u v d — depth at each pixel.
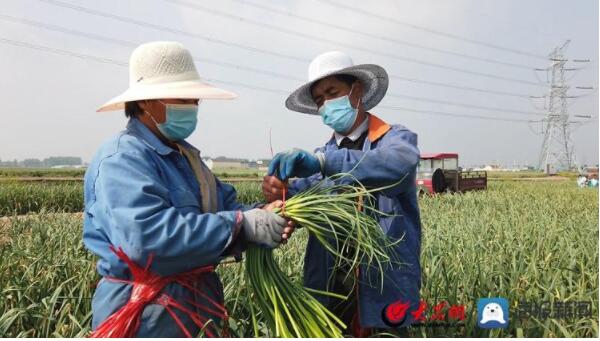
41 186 17.70
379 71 2.91
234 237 2.25
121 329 2.11
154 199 2.05
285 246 5.52
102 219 2.11
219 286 2.52
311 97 3.28
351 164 2.62
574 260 4.67
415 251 2.85
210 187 2.49
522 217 9.45
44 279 4.05
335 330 2.52
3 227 9.12
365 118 3.05
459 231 7.05
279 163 2.61
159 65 2.29
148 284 2.15
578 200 16.11
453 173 20.80
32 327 3.46
